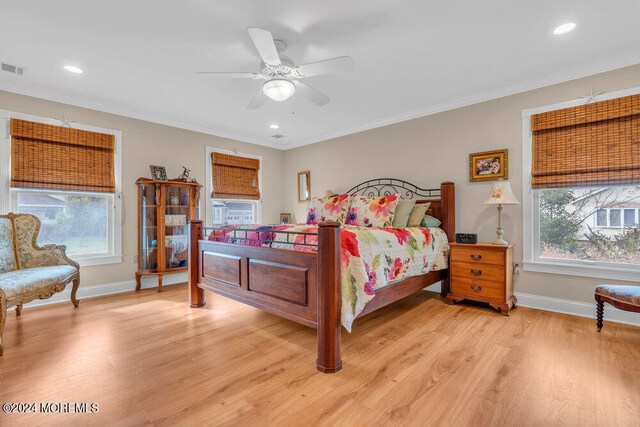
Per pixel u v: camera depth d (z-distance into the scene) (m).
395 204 3.11
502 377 1.67
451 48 2.31
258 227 2.69
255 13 1.88
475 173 3.25
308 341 2.19
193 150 4.28
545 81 2.81
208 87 2.97
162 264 3.63
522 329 2.38
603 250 2.65
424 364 1.83
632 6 1.83
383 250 2.27
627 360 1.85
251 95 3.16
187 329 2.41
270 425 1.31
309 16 1.91
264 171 5.17
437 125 3.55
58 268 2.74
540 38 2.18
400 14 1.91
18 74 2.69
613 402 1.44
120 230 3.60
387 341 2.18
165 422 1.31
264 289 2.21
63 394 1.52
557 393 1.52
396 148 3.92
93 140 3.39
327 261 1.75
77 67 2.57
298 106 3.51
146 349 2.04
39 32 2.06
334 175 4.65
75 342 2.14
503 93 3.05
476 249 2.92
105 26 2.00
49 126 3.10
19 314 2.70
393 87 3.01
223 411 1.39
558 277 2.79
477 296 2.91
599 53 2.39
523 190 2.96
